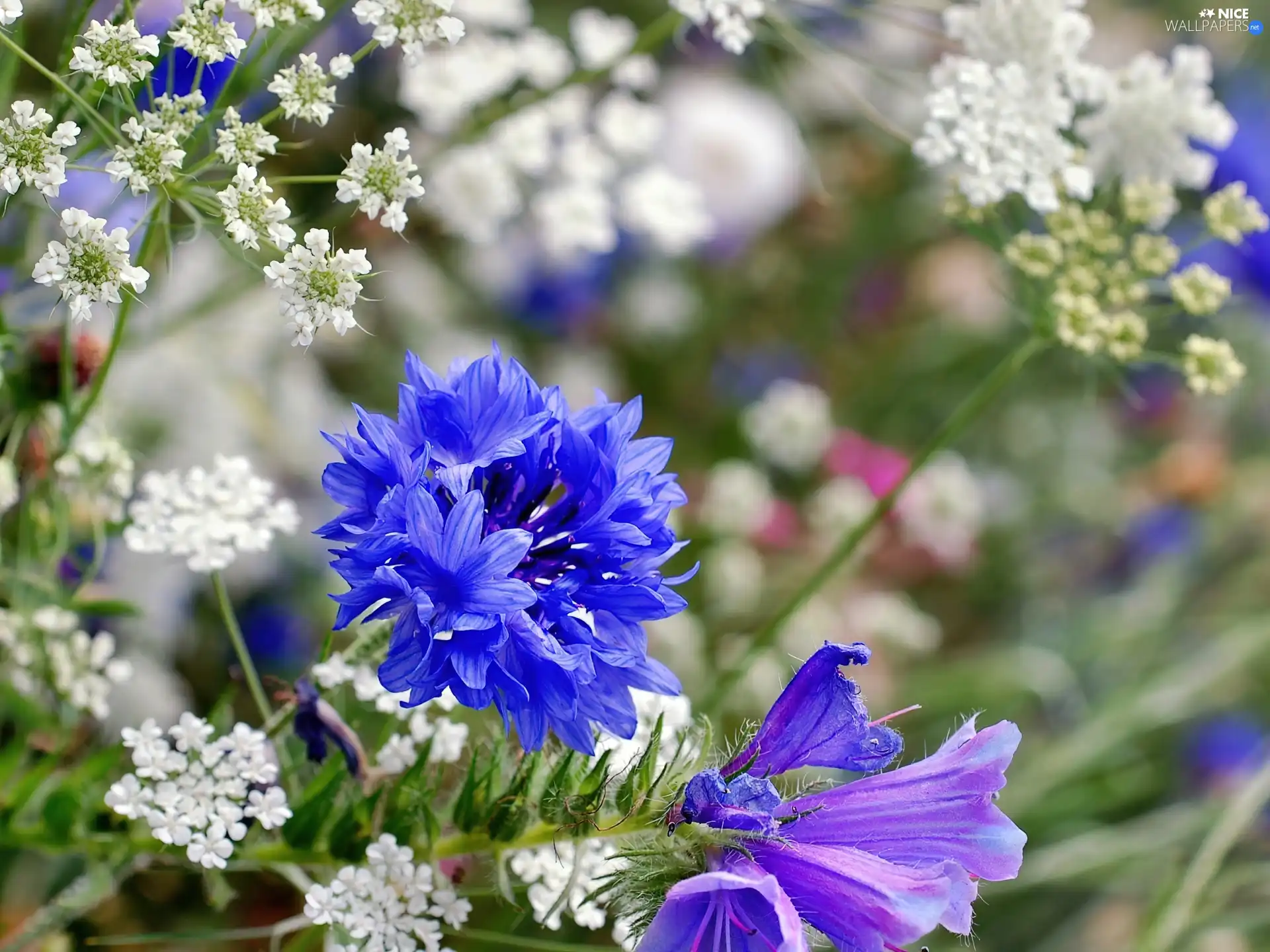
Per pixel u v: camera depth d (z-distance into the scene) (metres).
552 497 0.27
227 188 0.27
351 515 0.25
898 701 0.48
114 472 0.30
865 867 0.24
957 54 0.52
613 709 0.25
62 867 0.34
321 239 0.26
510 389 0.25
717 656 0.45
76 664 0.30
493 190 0.38
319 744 0.28
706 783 0.25
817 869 0.25
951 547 0.49
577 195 0.39
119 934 0.35
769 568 0.49
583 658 0.24
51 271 0.25
